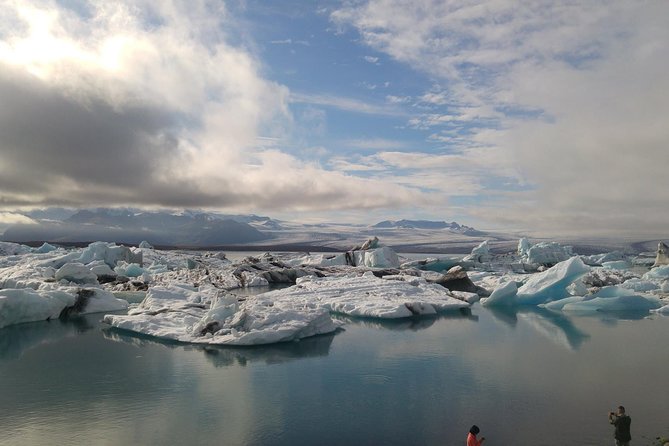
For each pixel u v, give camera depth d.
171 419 13.95
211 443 12.30
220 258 91.69
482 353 22.39
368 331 28.45
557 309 39.03
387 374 18.70
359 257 75.31
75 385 17.27
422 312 35.56
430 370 19.28
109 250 64.19
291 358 21.41
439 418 13.92
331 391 16.56
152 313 30.83
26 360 21.06
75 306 34.19
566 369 19.33
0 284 37.09
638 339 25.72
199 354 22.17
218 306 27.22
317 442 12.34
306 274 62.19
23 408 14.88
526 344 24.44
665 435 12.55
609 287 40.06
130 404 15.27
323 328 27.41
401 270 63.84
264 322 25.55
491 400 15.48
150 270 65.81
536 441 12.27
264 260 71.69
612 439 12.34
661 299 40.78
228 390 16.69
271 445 12.19
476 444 11.27
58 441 12.49
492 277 63.56
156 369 19.53
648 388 16.70
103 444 12.30
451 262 82.50
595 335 26.98
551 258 86.81
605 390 16.47
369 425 13.45
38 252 77.31
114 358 21.36
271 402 15.40
